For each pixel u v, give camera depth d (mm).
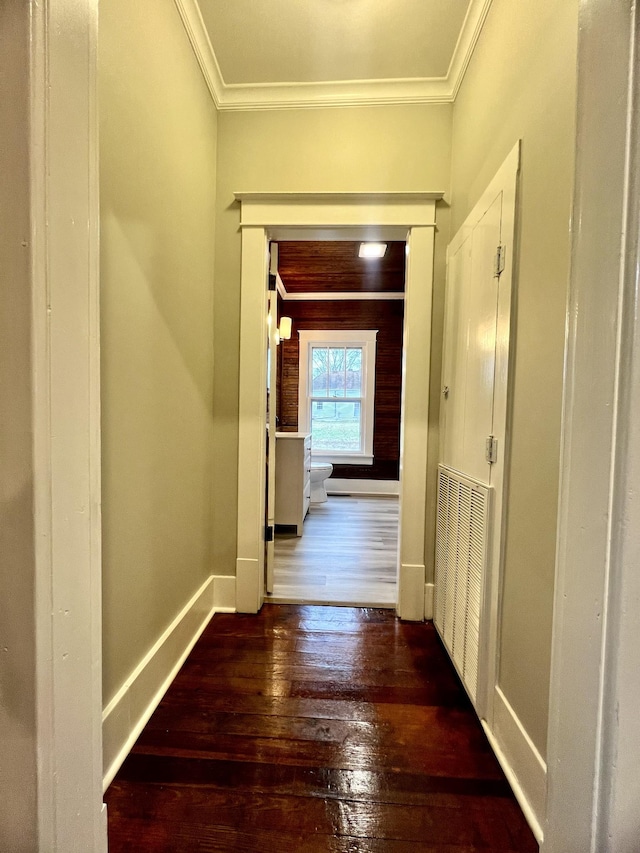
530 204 1131
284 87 1938
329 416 5500
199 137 1776
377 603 2191
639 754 475
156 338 1397
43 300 522
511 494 1217
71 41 553
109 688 1140
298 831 996
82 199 585
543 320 1053
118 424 1163
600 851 488
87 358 604
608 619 481
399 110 1955
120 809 1039
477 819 1035
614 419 474
